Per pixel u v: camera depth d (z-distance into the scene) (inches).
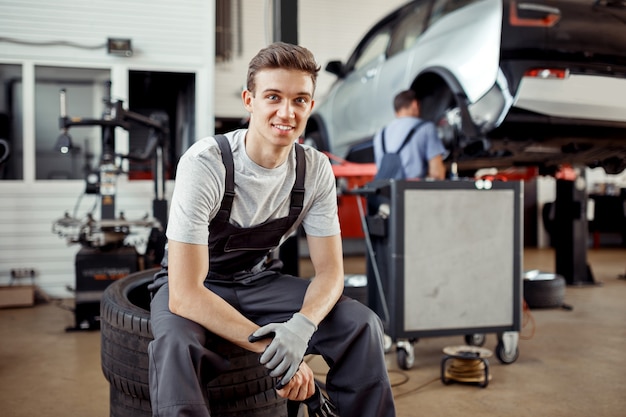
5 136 185.0
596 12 122.9
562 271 192.4
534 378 94.3
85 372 100.4
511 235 101.2
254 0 291.1
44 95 190.7
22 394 88.7
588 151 135.1
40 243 180.1
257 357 59.4
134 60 189.3
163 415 46.6
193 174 53.4
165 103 209.2
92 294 134.5
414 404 82.4
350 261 251.8
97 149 199.6
